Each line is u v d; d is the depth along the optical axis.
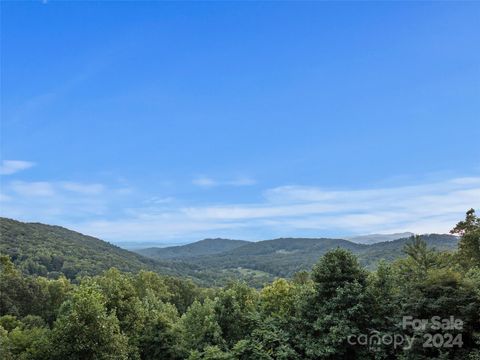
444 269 25.52
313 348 25.86
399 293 26.27
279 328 28.84
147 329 32.41
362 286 26.81
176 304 81.31
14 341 31.12
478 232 37.34
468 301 23.78
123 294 35.22
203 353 26.80
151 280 76.31
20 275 74.44
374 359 25.44
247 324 29.75
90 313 26.73
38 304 68.31
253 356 26.62
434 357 23.23
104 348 26.38
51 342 26.48
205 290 89.94
